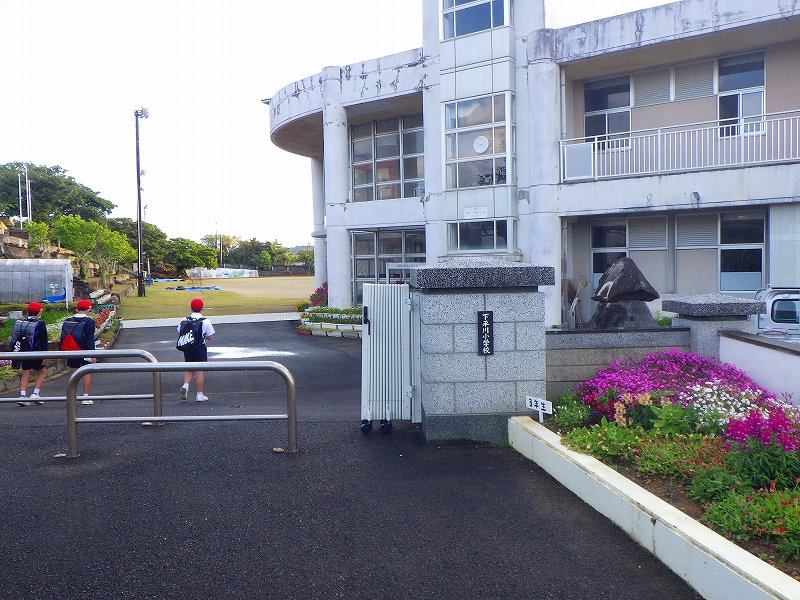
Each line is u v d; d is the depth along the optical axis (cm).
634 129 1773
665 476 486
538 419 650
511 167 1766
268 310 3091
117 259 4938
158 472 590
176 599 373
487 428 657
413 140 2238
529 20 1736
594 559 420
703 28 1487
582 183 1650
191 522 479
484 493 534
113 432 736
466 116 1830
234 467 603
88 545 441
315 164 3008
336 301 2244
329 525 475
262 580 395
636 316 1009
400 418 709
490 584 391
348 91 2139
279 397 1112
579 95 1842
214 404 1031
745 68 1620
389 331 709
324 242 2997
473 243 1842
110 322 2244
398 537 455
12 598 372
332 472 588
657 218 1755
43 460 628
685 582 385
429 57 1928
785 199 1405
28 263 2692
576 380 718
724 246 1667
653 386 633
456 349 653
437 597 376
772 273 1459
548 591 383
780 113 1456
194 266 8919
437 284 639
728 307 727
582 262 1855
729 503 405
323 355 1652
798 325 1088
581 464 521
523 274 648
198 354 1041
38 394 1067
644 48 1583
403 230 2233
